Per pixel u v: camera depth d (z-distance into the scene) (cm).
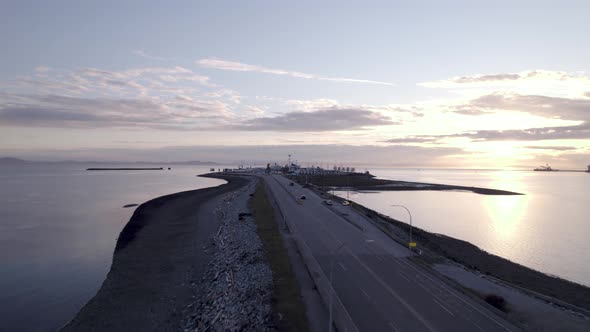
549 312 3108
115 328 3184
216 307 3347
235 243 5416
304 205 9000
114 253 5491
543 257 6284
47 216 8838
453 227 8944
